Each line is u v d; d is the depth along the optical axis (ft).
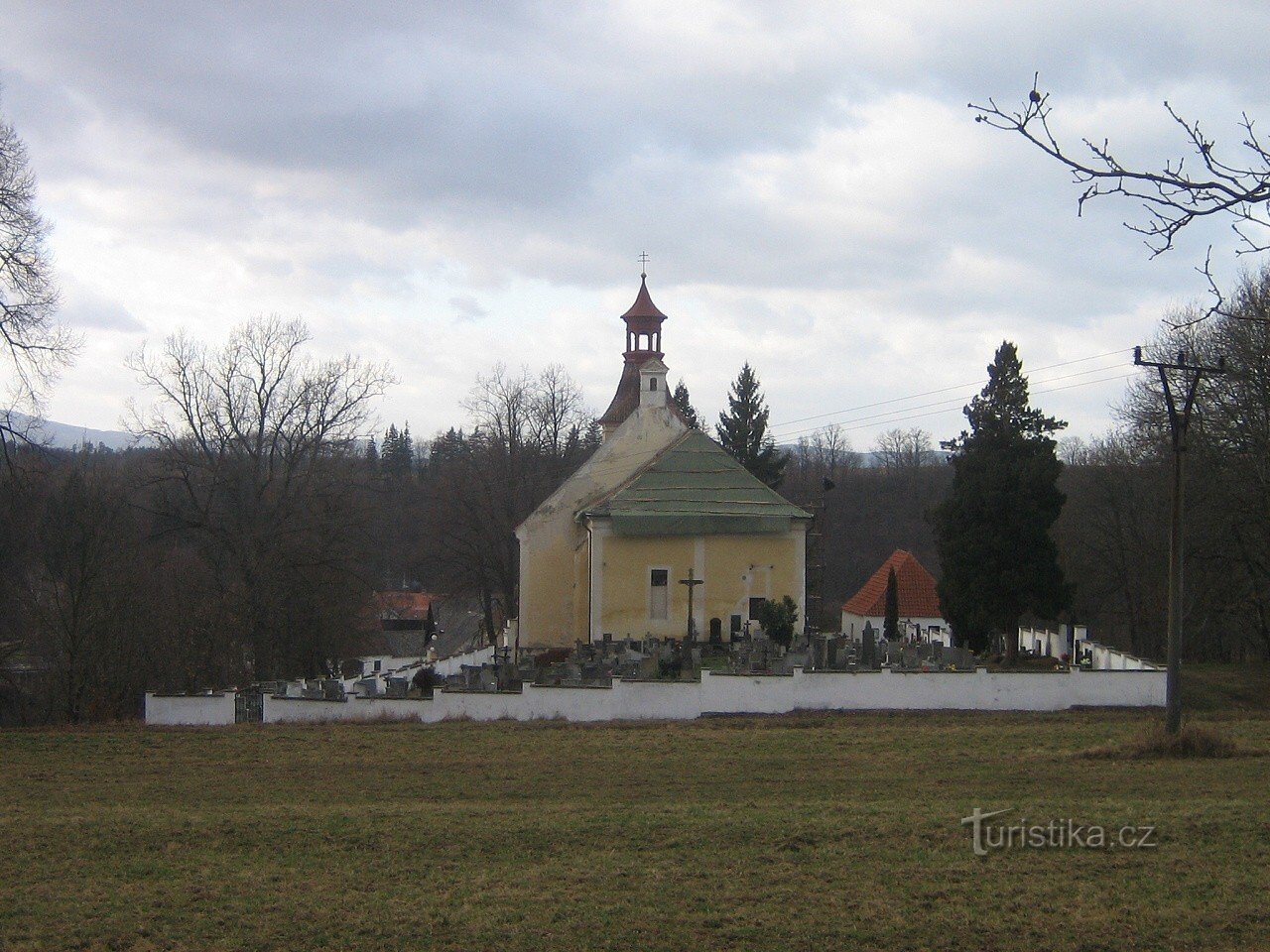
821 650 114.73
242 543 152.56
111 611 136.98
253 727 99.04
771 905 44.98
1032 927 42.14
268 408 156.56
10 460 99.86
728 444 253.65
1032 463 130.41
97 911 46.16
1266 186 25.25
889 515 337.52
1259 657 164.04
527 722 98.68
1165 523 160.76
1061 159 26.22
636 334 197.88
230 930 43.78
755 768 76.02
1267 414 112.47
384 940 42.50
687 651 123.75
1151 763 74.23
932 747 82.99
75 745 91.45
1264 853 50.11
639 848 53.11
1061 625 148.05
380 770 78.59
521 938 42.32
